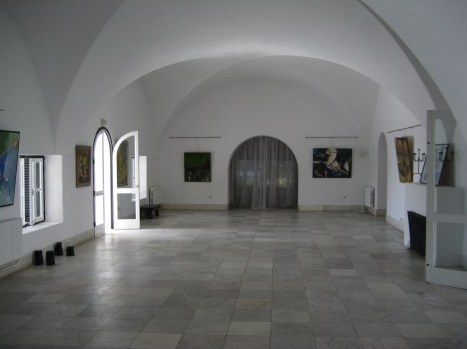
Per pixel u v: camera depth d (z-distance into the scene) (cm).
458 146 711
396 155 1141
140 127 1435
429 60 555
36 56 766
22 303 584
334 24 773
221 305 575
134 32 790
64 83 811
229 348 445
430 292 633
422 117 861
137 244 987
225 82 1579
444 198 695
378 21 674
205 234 1119
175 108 1528
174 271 748
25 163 838
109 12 696
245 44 1020
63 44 751
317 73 1362
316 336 475
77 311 554
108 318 530
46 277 711
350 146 1611
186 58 1042
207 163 1652
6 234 682
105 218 1177
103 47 784
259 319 525
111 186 1186
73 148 956
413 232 907
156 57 950
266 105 1636
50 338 471
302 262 813
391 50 741
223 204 1661
